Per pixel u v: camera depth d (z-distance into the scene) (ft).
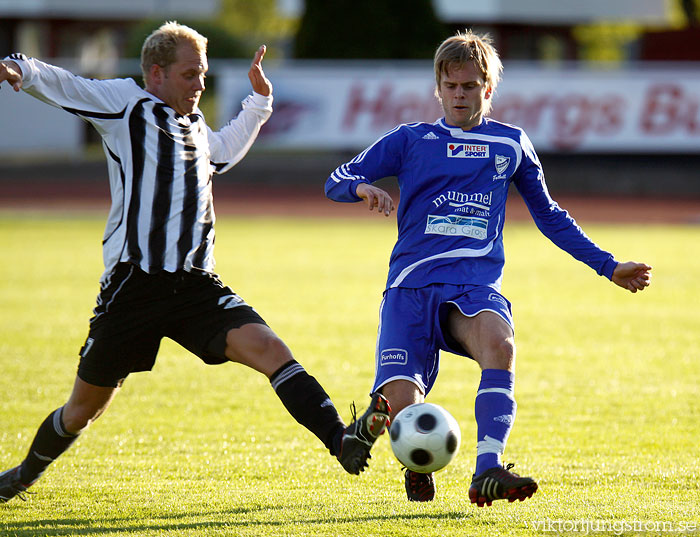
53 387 90.33
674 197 321.11
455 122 52.65
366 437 44.11
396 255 53.21
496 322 49.83
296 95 317.01
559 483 58.90
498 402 47.65
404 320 51.57
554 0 452.35
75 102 48.26
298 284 157.99
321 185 344.28
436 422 47.24
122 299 49.39
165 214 49.08
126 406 83.35
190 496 55.31
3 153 323.78
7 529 48.14
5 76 45.52
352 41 355.97
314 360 103.04
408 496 54.65
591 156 331.16
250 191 332.60
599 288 157.58
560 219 54.75
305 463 64.75
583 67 457.68
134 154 49.08
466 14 444.55
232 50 381.60
